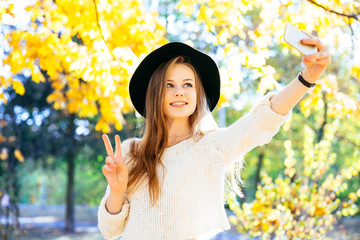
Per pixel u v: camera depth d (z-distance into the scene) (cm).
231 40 517
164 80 244
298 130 1109
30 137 1320
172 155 237
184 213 225
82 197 2545
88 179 2495
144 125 267
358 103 378
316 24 365
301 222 513
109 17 405
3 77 390
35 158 1373
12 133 1234
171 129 247
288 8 368
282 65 935
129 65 373
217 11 375
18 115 1244
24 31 393
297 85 204
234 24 373
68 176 1523
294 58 934
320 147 560
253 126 214
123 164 231
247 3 362
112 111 484
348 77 845
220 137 229
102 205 243
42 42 385
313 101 389
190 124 250
